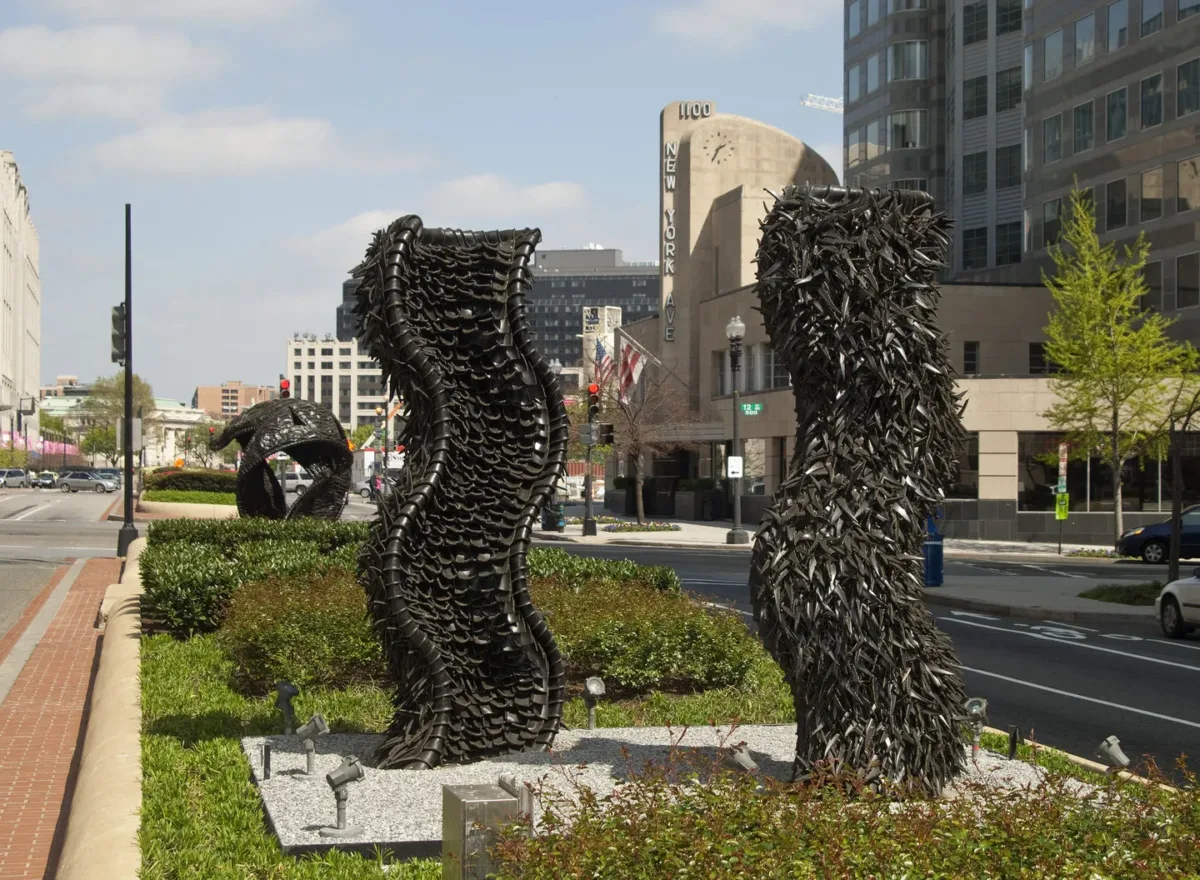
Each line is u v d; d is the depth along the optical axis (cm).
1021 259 5634
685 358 5597
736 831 509
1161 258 4172
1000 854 497
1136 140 4300
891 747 714
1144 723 1170
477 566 874
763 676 1222
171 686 1097
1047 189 4803
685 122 5759
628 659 1143
